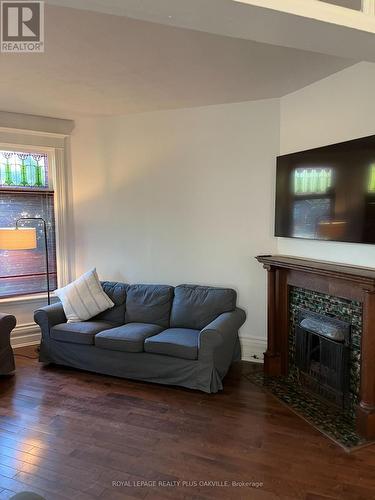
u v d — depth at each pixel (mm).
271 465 2340
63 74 3121
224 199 4059
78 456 2432
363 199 2758
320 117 3305
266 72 3107
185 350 3297
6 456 2434
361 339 2732
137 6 1280
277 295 3646
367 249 2857
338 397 2971
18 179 4453
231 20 1391
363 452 2475
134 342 3469
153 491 2119
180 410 3016
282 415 2934
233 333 3598
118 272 4613
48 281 4375
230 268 4098
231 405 3092
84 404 3119
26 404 3121
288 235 3568
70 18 2186
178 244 4312
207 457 2420
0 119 4184
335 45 1635
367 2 1490
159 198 4344
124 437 2643
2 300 4340
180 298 3996
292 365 3592
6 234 3854
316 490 2127
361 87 2914
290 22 1408
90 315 4066
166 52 2695
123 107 4102
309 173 3277
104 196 4570
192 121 4121
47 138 4469
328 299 3107
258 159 3879
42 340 3912
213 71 3078
